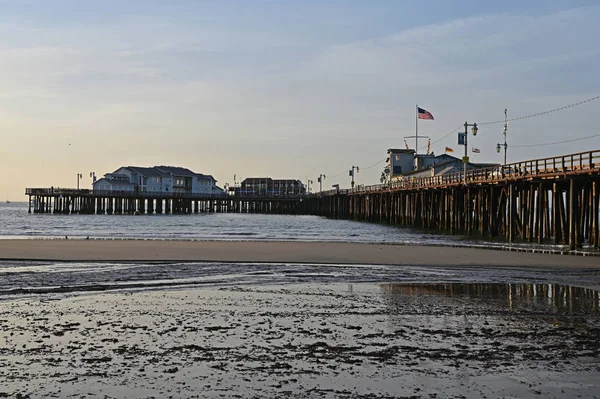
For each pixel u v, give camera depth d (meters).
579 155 27.05
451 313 12.00
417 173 70.00
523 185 33.44
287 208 130.00
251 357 8.56
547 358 8.62
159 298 13.55
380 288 15.54
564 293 14.92
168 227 56.47
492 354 8.80
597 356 8.73
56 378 7.57
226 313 11.78
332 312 11.98
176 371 7.89
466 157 39.41
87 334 9.86
